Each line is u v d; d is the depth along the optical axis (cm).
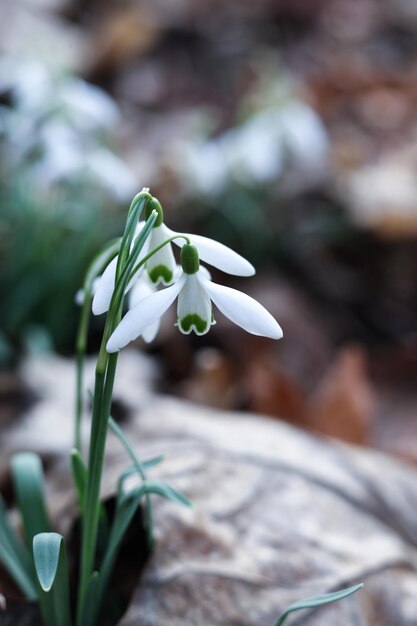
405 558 41
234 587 37
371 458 46
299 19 127
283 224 83
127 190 64
